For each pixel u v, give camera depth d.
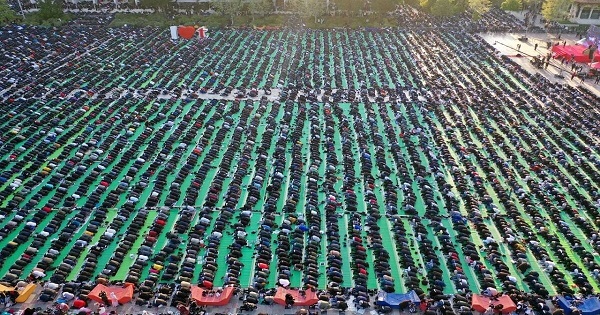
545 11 167.12
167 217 66.69
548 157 85.50
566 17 171.88
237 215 67.94
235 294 54.31
